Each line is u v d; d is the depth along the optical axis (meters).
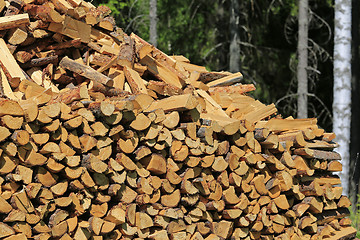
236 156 8.49
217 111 9.45
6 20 7.99
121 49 9.28
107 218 7.15
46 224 6.64
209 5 29.31
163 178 7.81
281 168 9.18
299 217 9.77
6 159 6.20
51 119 6.52
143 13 27.78
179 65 10.07
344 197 10.64
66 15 8.77
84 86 7.12
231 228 8.60
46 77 8.38
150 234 7.67
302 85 22.05
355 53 29.59
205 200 8.33
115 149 7.32
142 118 7.41
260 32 29.50
